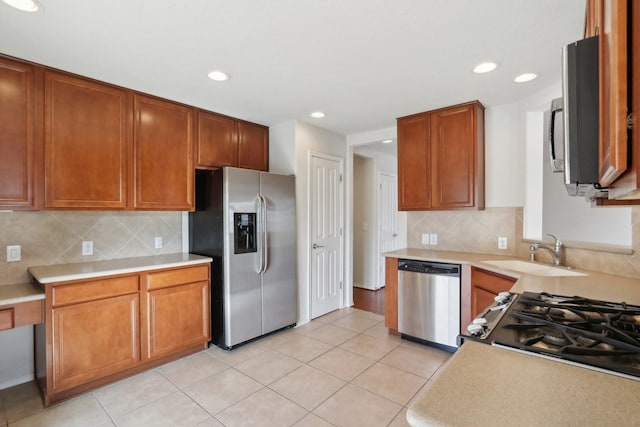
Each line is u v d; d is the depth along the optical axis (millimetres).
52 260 2531
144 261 2762
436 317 2934
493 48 1997
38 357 2318
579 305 1351
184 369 2613
